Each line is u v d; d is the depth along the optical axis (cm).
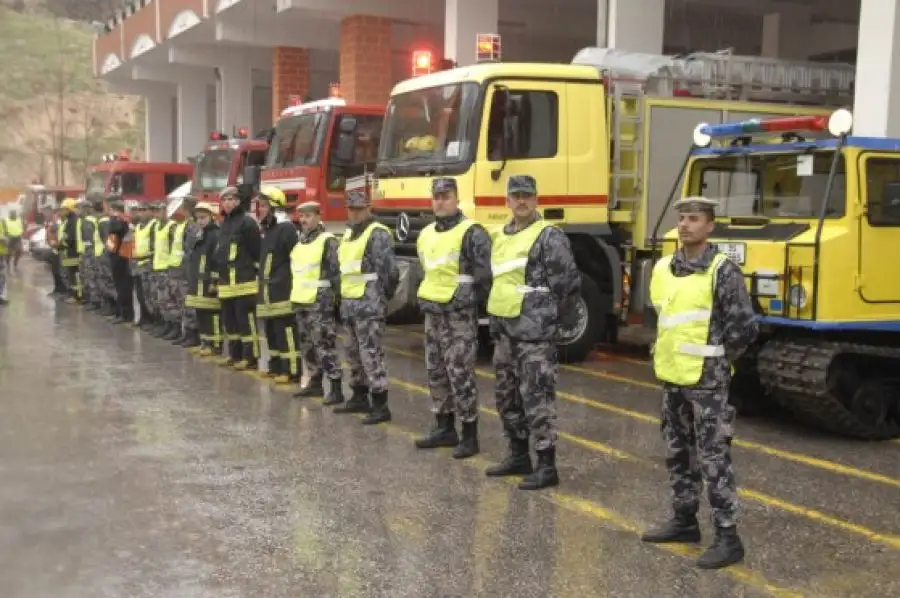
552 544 504
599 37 1353
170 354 1098
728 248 744
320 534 515
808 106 1126
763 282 717
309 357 864
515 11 1875
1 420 765
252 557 483
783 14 1891
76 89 6269
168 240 1180
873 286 708
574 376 976
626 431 746
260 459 659
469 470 638
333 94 1585
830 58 1948
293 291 832
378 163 1041
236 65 2500
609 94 1014
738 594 444
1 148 5488
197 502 566
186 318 1146
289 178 1357
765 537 518
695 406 475
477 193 926
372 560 480
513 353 596
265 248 910
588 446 702
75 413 792
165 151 3272
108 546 497
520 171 948
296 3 1644
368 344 758
